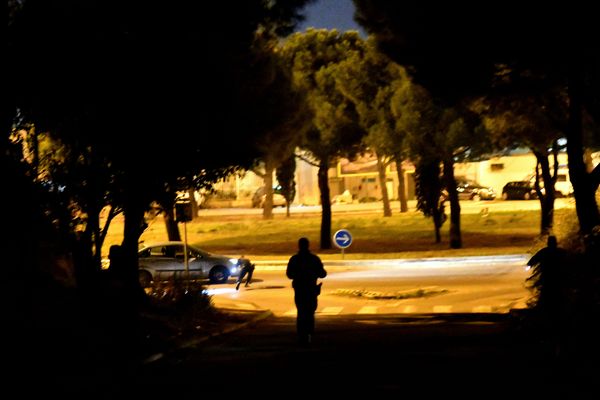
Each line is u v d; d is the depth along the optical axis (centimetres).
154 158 3275
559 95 4116
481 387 2139
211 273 6644
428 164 8100
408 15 3488
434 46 3484
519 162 15825
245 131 3647
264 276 7188
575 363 2373
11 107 2686
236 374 2483
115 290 3142
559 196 13100
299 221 11381
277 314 4881
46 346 2314
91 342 2542
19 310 2369
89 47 2819
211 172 3622
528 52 3306
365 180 17188
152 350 2816
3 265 2491
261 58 4047
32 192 2780
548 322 3005
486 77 3566
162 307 3669
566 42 3212
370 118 7862
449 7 3303
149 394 2205
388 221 10750
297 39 8575
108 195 3262
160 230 11181
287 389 2184
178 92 3161
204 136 3353
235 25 3362
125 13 2955
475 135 7319
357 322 4144
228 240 9906
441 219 8531
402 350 2870
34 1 2589
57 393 2111
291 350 2992
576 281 3055
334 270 7450
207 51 3184
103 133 3055
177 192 3734
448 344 3027
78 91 2850
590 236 3366
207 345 3228
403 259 7681
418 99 7156
